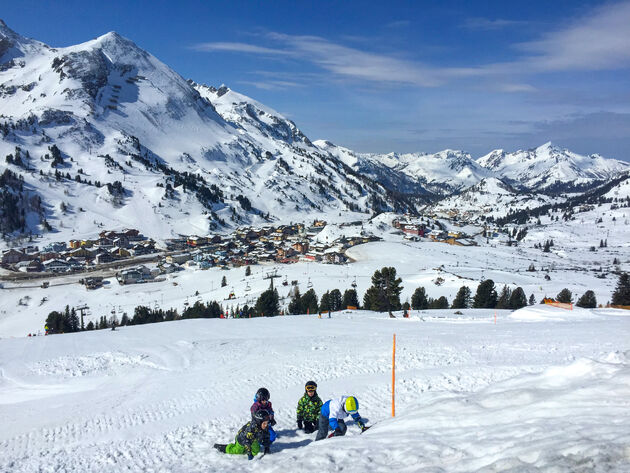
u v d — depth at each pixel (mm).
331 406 9133
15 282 139500
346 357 19406
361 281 116812
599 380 7488
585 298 68375
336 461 6516
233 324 37562
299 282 117688
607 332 22312
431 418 7871
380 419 10695
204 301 108375
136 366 21438
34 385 19344
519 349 18625
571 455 4336
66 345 27781
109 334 32406
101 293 128875
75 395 17484
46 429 13406
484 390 9430
